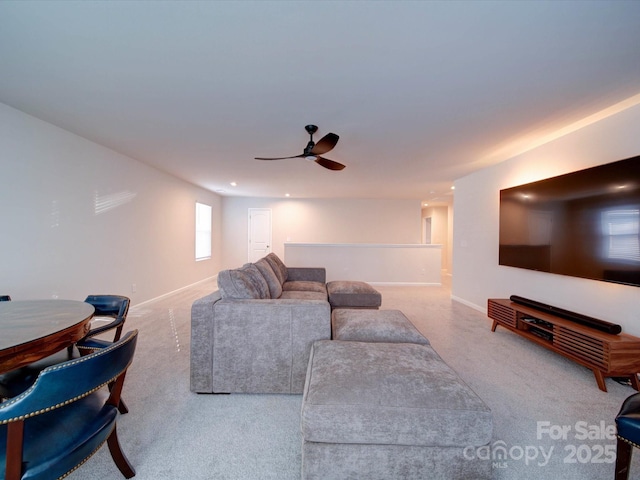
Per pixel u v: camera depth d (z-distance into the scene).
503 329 3.40
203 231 6.71
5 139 2.38
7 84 2.02
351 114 2.47
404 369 1.41
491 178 4.08
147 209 4.37
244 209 7.88
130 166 3.94
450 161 3.90
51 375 0.85
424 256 6.61
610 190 2.25
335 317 2.36
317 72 1.85
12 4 1.28
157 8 1.32
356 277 6.59
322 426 1.16
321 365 1.47
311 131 2.80
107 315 1.98
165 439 1.51
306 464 1.18
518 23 1.40
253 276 2.65
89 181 3.23
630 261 2.11
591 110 2.36
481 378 2.21
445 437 1.15
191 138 3.11
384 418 1.15
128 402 1.84
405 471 1.17
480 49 1.61
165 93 2.13
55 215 2.83
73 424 1.04
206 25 1.43
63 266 2.93
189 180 5.48
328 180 5.39
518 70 1.81
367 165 4.17
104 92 2.12
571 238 2.60
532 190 3.10
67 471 0.95
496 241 3.95
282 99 2.21
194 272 6.14
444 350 2.74
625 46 1.57
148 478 1.27
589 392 2.02
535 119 2.54
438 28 1.44
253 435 1.55
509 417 1.74
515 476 1.32
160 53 1.66
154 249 4.59
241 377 1.92
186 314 3.87
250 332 1.92
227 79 1.94
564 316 2.55
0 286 2.38
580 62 1.72
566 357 2.43
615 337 2.10
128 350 1.12
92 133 2.98
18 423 0.82
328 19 1.38
